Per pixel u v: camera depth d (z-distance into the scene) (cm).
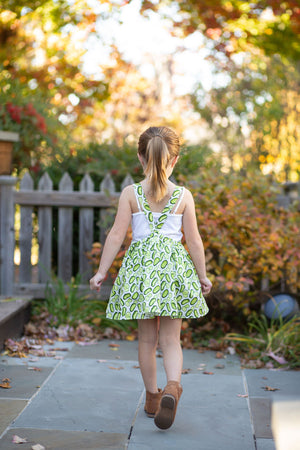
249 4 776
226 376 355
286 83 1175
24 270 545
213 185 508
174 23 852
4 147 524
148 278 251
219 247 453
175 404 236
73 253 573
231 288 443
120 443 244
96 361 385
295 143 1172
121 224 263
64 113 982
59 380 337
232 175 537
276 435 246
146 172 265
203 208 484
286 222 517
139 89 1324
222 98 1241
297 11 764
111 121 1326
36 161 635
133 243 264
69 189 545
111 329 472
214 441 248
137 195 264
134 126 1341
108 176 548
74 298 504
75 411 283
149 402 274
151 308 246
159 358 392
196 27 862
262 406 296
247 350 423
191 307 257
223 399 308
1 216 516
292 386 333
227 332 475
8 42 784
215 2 778
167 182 269
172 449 238
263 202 512
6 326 404
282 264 459
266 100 1176
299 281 490
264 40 836
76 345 430
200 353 419
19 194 537
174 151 265
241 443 246
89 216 547
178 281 257
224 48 884
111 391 318
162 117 1345
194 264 274
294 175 1170
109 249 263
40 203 540
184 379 348
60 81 885
